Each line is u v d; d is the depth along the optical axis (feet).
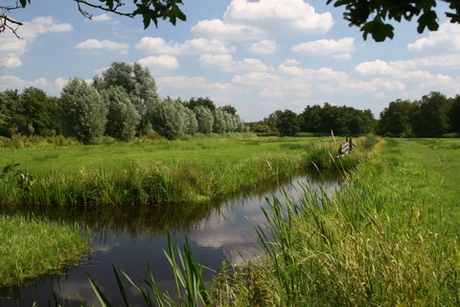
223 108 367.86
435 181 34.45
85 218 32.35
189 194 38.70
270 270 14.07
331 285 9.95
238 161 61.36
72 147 104.27
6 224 25.52
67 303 16.21
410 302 8.61
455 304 9.16
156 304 15.94
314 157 67.05
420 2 5.13
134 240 26.02
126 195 37.55
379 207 20.90
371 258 10.19
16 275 18.40
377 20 5.41
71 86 123.75
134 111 146.82
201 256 21.77
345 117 335.67
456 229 16.83
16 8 11.70
